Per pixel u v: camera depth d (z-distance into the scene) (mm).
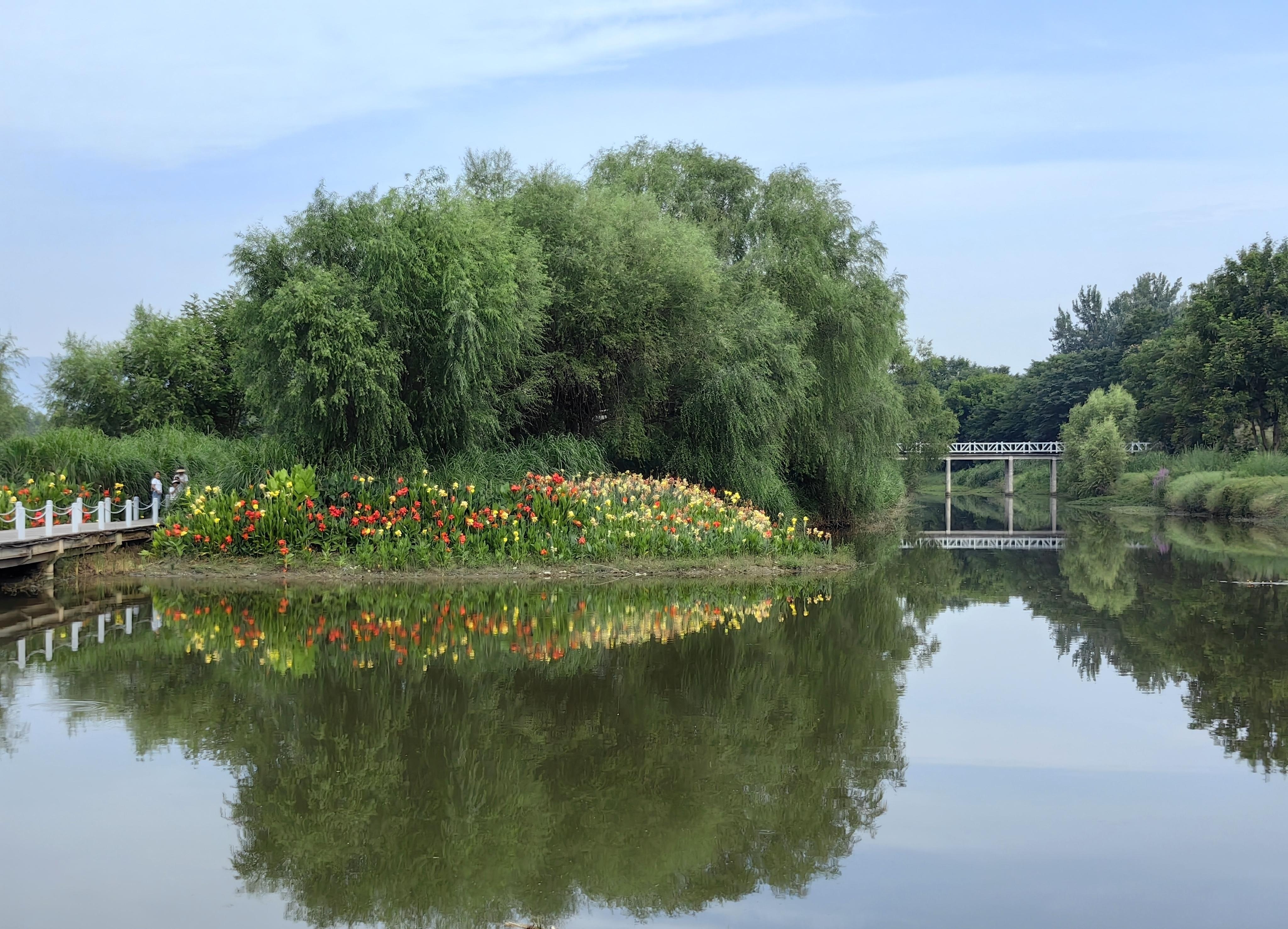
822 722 9125
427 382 18984
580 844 6402
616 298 22109
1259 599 16859
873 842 6445
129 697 9602
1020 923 5273
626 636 12938
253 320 18859
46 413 32719
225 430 32781
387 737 8430
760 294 25469
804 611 15266
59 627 13266
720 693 10102
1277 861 6094
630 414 23625
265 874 5898
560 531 19016
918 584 18984
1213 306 50469
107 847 6211
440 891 5746
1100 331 107062
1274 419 48625
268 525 18328
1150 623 14477
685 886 5863
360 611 14609
